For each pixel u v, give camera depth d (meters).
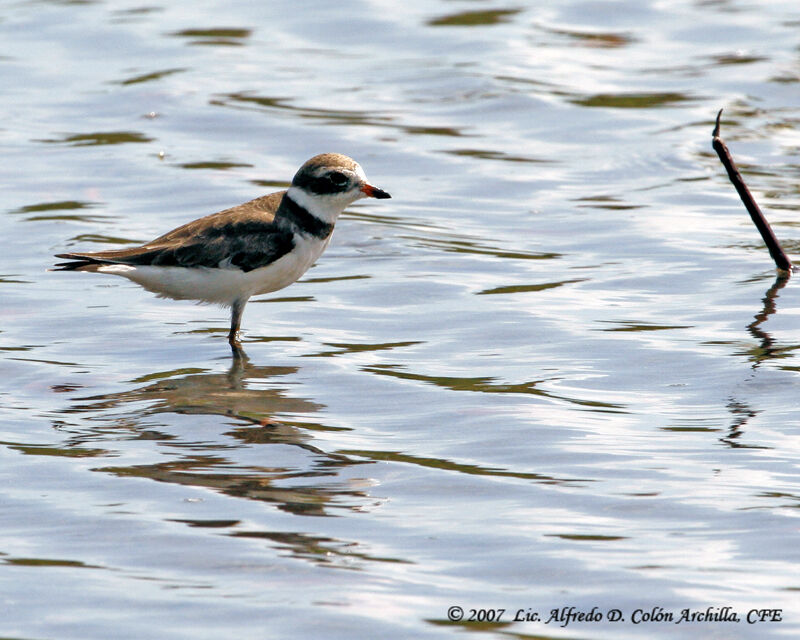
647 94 23.17
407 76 24.19
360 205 18.47
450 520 9.08
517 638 7.52
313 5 28.48
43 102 22.73
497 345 13.16
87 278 15.62
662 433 10.67
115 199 18.45
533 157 20.45
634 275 15.41
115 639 7.50
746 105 22.48
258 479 9.80
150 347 13.34
